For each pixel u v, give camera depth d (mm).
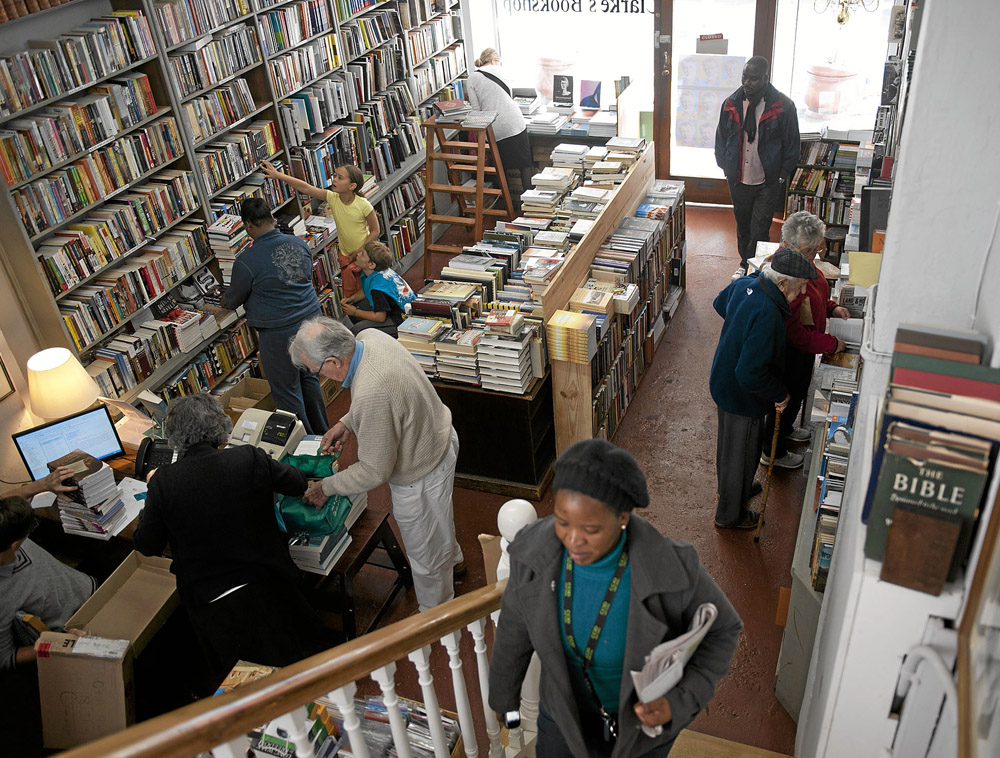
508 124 7625
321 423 5445
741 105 6098
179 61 5113
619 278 5129
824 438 3805
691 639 1473
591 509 1409
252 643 3318
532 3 8039
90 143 4562
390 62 7180
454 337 4551
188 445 3129
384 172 7164
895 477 1479
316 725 2197
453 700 3662
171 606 3613
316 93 6355
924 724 1657
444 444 3596
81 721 3262
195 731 1391
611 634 1615
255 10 5645
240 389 5328
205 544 3150
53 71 4297
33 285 4348
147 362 5023
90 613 3564
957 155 1838
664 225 5934
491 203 8047
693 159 8172
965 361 1698
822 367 4227
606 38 7973
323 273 6297
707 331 6270
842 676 1690
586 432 4809
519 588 1670
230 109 5613
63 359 4141
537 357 4582
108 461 4234
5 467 4398
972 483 1421
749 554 4324
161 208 5113
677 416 5414
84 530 3869
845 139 6449
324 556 3633
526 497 4844
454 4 8078
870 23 6953
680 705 1598
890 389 1530
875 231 4297
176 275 5258
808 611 3137
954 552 1477
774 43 7309
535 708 2518
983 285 1902
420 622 1916
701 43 7527
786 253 3664
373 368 3311
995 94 1752
